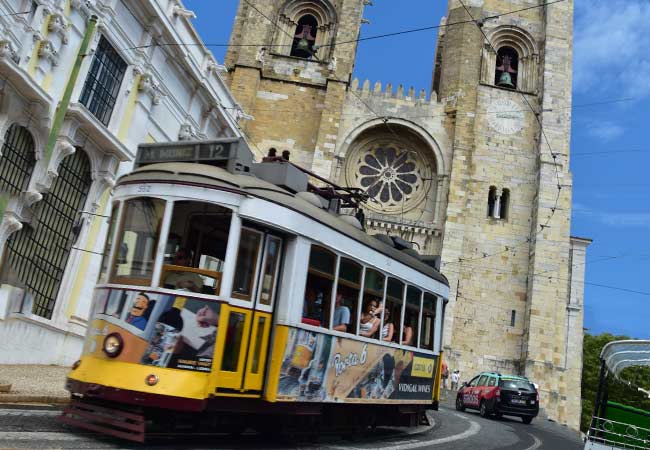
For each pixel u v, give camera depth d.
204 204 9.29
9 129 15.60
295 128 42.12
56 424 9.18
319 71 43.31
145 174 9.66
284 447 10.12
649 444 10.19
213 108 26.03
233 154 10.27
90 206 18.89
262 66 42.66
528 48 45.03
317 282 10.55
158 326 8.66
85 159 18.72
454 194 39.88
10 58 14.21
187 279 8.95
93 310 9.38
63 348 18.08
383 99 43.00
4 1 14.52
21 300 16.11
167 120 22.95
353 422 12.30
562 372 37.09
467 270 39.31
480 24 42.31
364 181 42.84
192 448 8.71
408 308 13.67
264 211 9.62
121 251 9.38
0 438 7.55
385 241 13.98
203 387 8.55
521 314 38.62
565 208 39.56
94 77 18.42
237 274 9.27
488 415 24.72
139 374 8.44
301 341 10.02
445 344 36.97
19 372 14.73
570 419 47.16
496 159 41.69
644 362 11.00
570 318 50.22
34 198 16.16
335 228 11.00
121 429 8.84
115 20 18.78
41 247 17.36
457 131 41.38
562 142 41.03
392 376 12.91
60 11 16.34
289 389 9.78
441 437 14.78
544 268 38.31
